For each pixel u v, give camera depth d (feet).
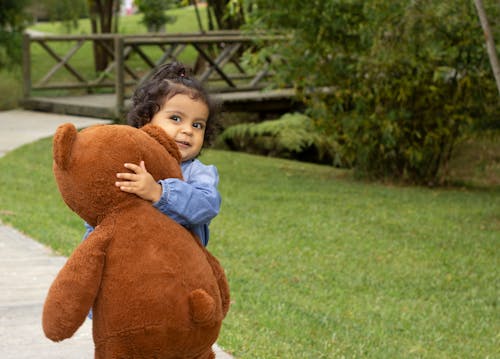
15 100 55.93
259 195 32.63
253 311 17.35
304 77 37.86
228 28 61.72
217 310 8.45
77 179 8.07
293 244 24.82
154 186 8.27
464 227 28.58
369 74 36.09
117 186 8.11
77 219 25.13
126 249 8.04
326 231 26.89
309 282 20.97
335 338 15.78
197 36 52.39
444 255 24.44
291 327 16.25
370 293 20.39
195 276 8.22
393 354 15.11
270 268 22.07
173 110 9.05
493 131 37.35
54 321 7.98
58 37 52.75
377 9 32.94
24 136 41.65
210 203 8.63
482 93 36.09
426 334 17.06
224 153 45.88
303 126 47.93
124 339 8.00
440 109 36.94
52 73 53.21
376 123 36.83
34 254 19.75
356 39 36.04
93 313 8.24
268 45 39.55
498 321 18.51
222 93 51.16
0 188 29.48
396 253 24.48
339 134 38.65
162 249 8.11
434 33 32.96
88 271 7.96
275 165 42.55
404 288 20.95
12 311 15.43
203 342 8.36
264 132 48.49
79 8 67.77
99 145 8.15
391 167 38.88
